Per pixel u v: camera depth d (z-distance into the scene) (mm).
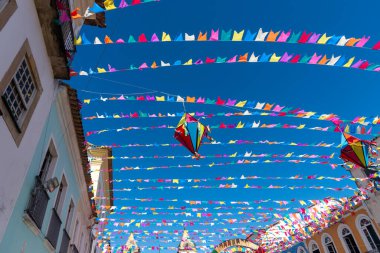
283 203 10539
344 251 16375
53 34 4973
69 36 5207
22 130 4590
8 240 5047
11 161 4340
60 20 4719
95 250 16984
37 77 4957
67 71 5625
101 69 5047
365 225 15219
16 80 4422
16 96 4469
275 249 19547
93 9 3936
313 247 18922
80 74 5387
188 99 5715
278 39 4043
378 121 6504
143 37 4156
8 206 4348
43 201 6488
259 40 4074
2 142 4043
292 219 16688
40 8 4637
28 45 4520
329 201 15758
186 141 5488
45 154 6602
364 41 4055
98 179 14828
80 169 9617
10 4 3904
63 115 7281
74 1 6590
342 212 15844
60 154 7688
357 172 14609
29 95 4875
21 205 5453
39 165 6246
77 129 8078
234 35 4059
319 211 15820
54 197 7391
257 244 19766
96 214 12766
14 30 4051
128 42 4242
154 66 4887
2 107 3998
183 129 5508
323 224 16484
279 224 18672
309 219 16062
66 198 8680
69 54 5355
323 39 4055
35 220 6035
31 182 5863
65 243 8844
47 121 6457
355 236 15766
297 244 20375
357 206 15609
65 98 6852
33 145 5121
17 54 4246
